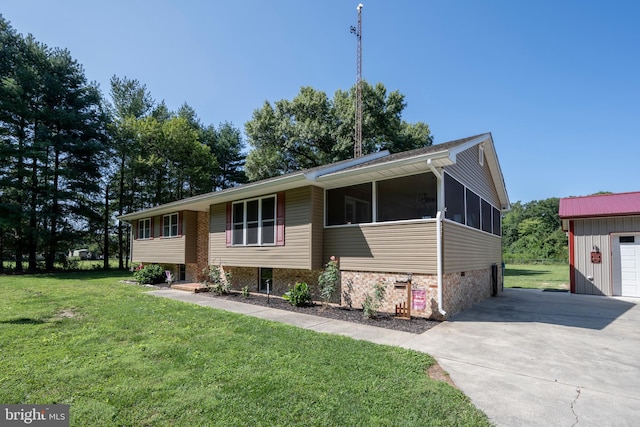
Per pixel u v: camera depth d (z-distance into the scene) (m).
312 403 3.10
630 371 4.11
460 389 3.54
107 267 24.52
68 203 22.53
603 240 11.67
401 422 2.80
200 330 5.79
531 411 3.07
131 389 3.36
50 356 4.35
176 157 27.03
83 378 3.64
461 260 8.25
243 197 10.55
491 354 4.73
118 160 25.56
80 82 23.08
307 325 6.37
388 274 7.71
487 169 11.49
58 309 7.72
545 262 32.19
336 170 9.03
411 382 3.62
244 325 6.18
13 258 21.02
